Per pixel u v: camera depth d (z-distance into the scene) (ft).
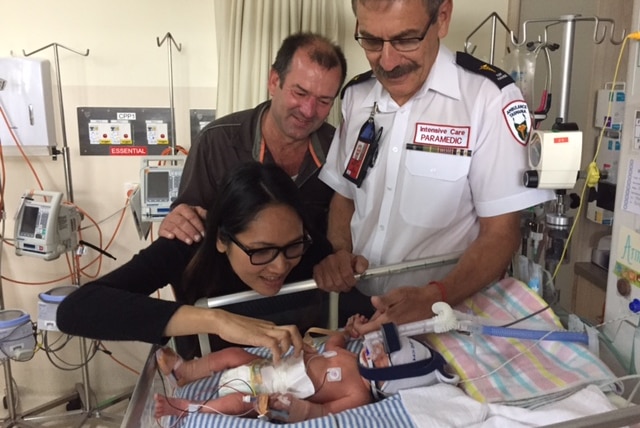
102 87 8.73
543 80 7.09
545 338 4.00
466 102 4.56
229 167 6.00
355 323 4.33
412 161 4.71
